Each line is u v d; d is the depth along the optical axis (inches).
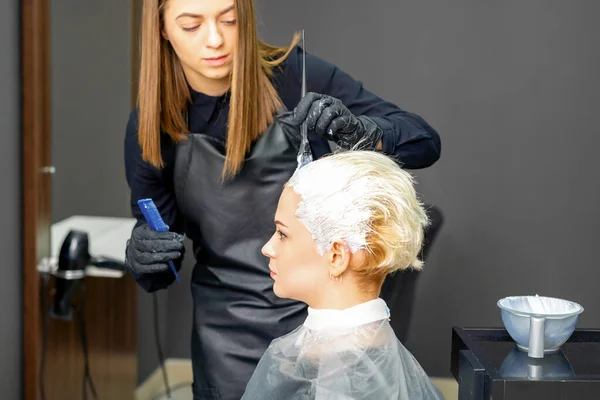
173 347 126.5
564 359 50.9
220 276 66.2
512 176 120.1
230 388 66.0
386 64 118.9
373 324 45.9
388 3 117.7
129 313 107.7
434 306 122.5
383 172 46.3
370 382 44.1
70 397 91.1
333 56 119.2
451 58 118.3
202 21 57.8
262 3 118.6
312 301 47.2
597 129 118.5
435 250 121.7
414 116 66.3
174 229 70.7
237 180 64.1
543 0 116.8
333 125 55.1
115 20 94.9
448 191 121.0
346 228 45.0
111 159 95.4
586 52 117.2
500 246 121.4
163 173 66.7
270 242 48.9
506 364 49.8
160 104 62.5
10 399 80.9
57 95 83.6
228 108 64.3
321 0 118.3
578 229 120.4
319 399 44.0
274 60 66.2
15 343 81.4
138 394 115.1
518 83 118.4
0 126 76.2
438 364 123.4
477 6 117.2
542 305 54.7
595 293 121.1
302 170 47.8
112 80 94.2
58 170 84.6
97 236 93.8
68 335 89.9
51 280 85.1
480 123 119.3
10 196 78.8
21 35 78.7
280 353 47.4
